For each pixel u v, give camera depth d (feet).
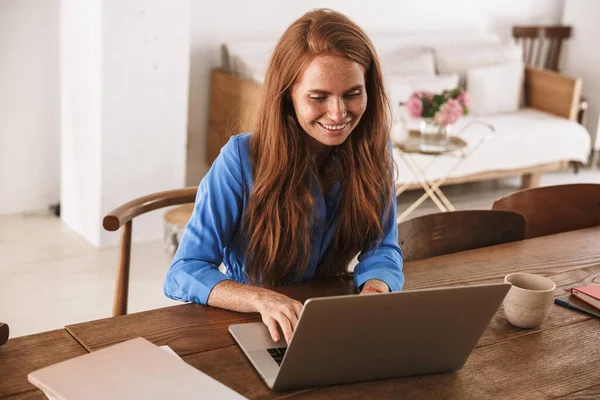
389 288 5.72
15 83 14.60
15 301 11.66
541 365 4.94
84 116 13.73
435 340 4.56
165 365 4.36
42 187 15.40
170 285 5.66
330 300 4.09
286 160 5.59
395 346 4.50
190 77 16.92
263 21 17.47
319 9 5.51
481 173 17.29
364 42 5.39
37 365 4.58
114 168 13.61
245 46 16.75
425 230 6.88
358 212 5.97
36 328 10.92
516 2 21.22
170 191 6.94
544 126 18.28
